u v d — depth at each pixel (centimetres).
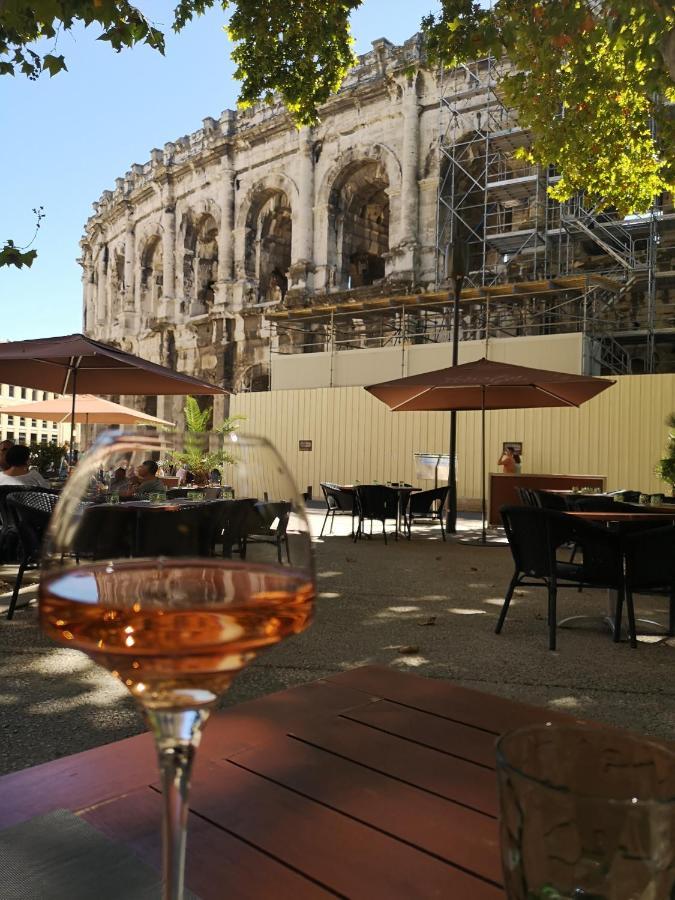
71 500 52
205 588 51
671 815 40
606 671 473
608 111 1085
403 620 617
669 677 462
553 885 41
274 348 3559
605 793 52
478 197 3066
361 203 3488
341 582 802
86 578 49
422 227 3005
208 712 48
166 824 45
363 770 99
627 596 542
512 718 121
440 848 79
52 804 89
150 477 59
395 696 133
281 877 73
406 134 3031
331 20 967
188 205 4209
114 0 642
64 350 902
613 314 2605
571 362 2123
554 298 2611
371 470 2223
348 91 3228
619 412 1856
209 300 4388
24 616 604
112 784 94
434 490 1247
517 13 889
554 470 1920
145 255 4741
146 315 4712
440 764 101
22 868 72
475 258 3197
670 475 1298
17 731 356
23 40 655
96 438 59
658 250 2484
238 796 91
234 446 58
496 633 575
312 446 2334
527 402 1237
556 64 1009
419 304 2631
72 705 395
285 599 52
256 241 3838
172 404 4150
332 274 3400
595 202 1256
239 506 55
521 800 43
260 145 3725
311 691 136
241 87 1029
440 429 2109
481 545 1174
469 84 2895
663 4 632
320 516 1738
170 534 52
